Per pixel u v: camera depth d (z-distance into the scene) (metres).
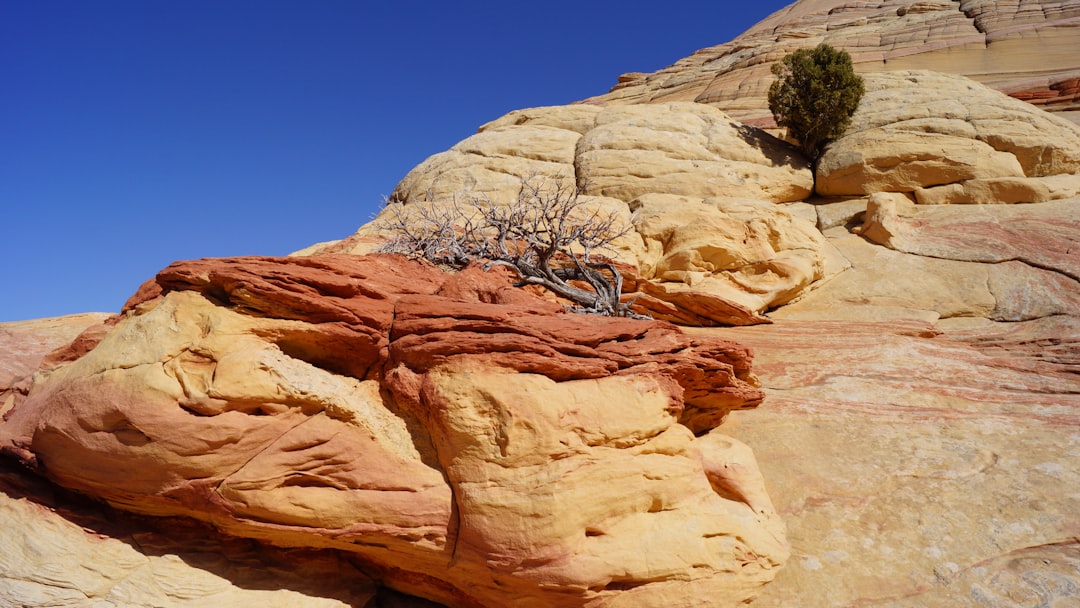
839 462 10.03
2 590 7.27
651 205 17.66
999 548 8.28
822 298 16.08
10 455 8.38
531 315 8.30
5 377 11.38
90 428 7.54
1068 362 12.35
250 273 7.98
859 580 8.05
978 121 19.31
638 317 13.38
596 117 22.33
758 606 7.84
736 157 20.23
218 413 7.37
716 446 8.96
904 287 15.78
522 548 7.00
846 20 39.50
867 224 17.95
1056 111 26.02
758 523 8.07
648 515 7.55
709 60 40.84
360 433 7.59
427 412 7.59
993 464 9.73
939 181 18.97
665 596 7.30
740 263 16.23
